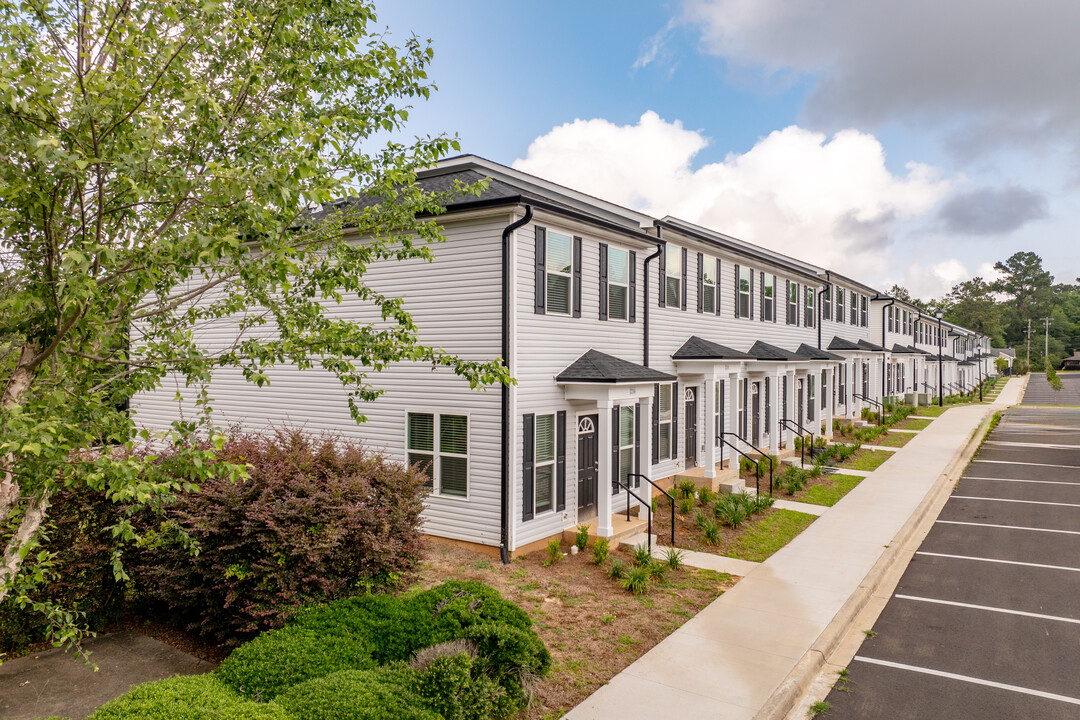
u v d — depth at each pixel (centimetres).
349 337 713
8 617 776
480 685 628
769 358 1991
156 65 555
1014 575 1164
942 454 2345
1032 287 13400
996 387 6469
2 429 435
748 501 1523
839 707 723
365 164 779
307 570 772
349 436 1333
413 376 1257
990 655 853
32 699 680
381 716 534
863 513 1542
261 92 652
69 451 514
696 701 701
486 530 1172
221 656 787
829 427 2638
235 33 618
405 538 853
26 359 554
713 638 862
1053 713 710
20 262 541
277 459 837
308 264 784
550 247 1255
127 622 885
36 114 459
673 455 1703
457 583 791
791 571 1138
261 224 541
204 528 744
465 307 1197
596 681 743
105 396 621
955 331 6438
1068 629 933
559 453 1273
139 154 480
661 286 1636
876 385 3531
